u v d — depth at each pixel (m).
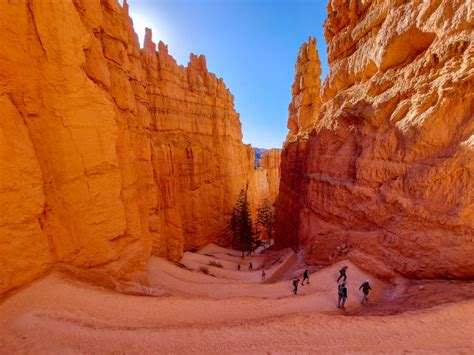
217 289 19.45
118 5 20.77
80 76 12.41
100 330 9.13
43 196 10.44
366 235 17.48
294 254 29.67
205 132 50.00
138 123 24.42
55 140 11.65
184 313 11.78
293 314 10.59
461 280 12.09
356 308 13.41
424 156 14.38
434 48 14.98
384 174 16.61
